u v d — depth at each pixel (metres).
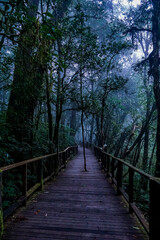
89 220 3.04
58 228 2.74
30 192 3.92
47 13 2.45
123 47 8.60
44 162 6.41
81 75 7.88
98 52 7.79
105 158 7.86
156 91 9.29
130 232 2.66
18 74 4.90
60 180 6.20
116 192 4.78
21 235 2.51
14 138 4.84
